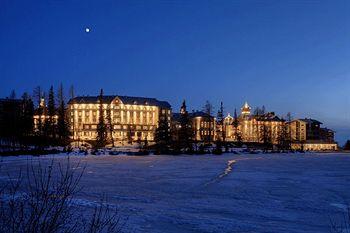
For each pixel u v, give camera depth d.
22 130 105.12
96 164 66.31
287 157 104.12
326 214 23.64
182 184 37.81
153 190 33.16
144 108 188.25
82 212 20.02
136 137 182.12
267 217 22.48
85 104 183.25
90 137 178.38
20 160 68.19
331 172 53.19
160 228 19.08
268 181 41.03
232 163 72.31
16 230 6.25
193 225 19.98
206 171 53.22
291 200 28.55
